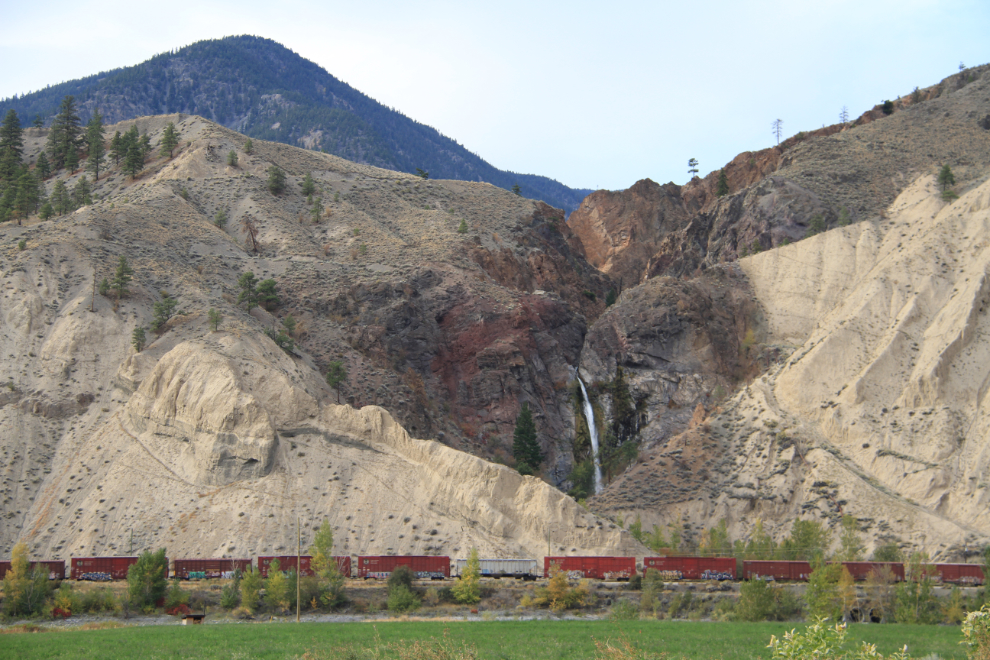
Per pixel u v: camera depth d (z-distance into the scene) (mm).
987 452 109875
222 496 102062
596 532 98750
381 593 85188
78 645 60312
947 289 136000
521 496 102438
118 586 87188
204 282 142875
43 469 105812
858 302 143125
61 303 126188
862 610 79938
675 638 62031
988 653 36500
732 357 151000
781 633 64625
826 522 110000
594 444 146125
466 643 59438
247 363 116062
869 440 119438
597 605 84062
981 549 97562
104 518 99188
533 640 61312
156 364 116000
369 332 141000
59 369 116625
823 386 130375
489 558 94938
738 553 99500
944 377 121125
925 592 78500
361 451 109562
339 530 98500
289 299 147375
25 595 80625
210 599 83938
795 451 120188
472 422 140000
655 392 146375
